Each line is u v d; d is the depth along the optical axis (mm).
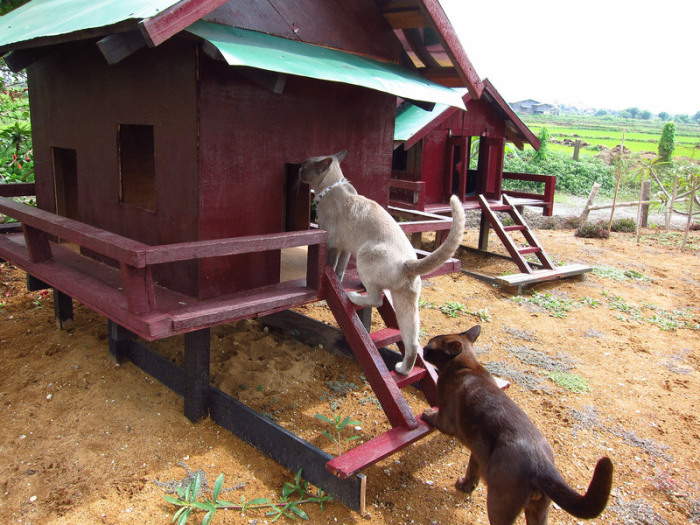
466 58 4859
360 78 4102
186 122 3867
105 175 4824
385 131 5523
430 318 7227
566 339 6801
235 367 5379
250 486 3811
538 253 9430
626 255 11617
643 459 4348
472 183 11555
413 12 4855
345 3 4785
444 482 4012
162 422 4504
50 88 5359
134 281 3344
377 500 3768
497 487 3000
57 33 3695
